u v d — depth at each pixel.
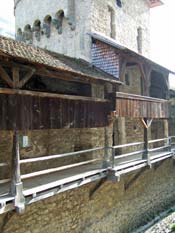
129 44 17.06
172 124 19.72
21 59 6.82
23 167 10.25
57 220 9.10
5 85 8.09
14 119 7.36
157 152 15.57
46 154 11.25
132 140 15.66
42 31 16.02
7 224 7.50
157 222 13.94
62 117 8.95
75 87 11.42
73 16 14.30
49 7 15.42
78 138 12.52
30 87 9.75
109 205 11.51
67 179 8.44
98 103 10.55
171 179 17.45
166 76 16.44
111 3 15.33
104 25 14.75
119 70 12.05
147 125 13.05
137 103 12.36
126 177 12.62
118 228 11.94
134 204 13.20
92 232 10.55
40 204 8.50
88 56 13.40
